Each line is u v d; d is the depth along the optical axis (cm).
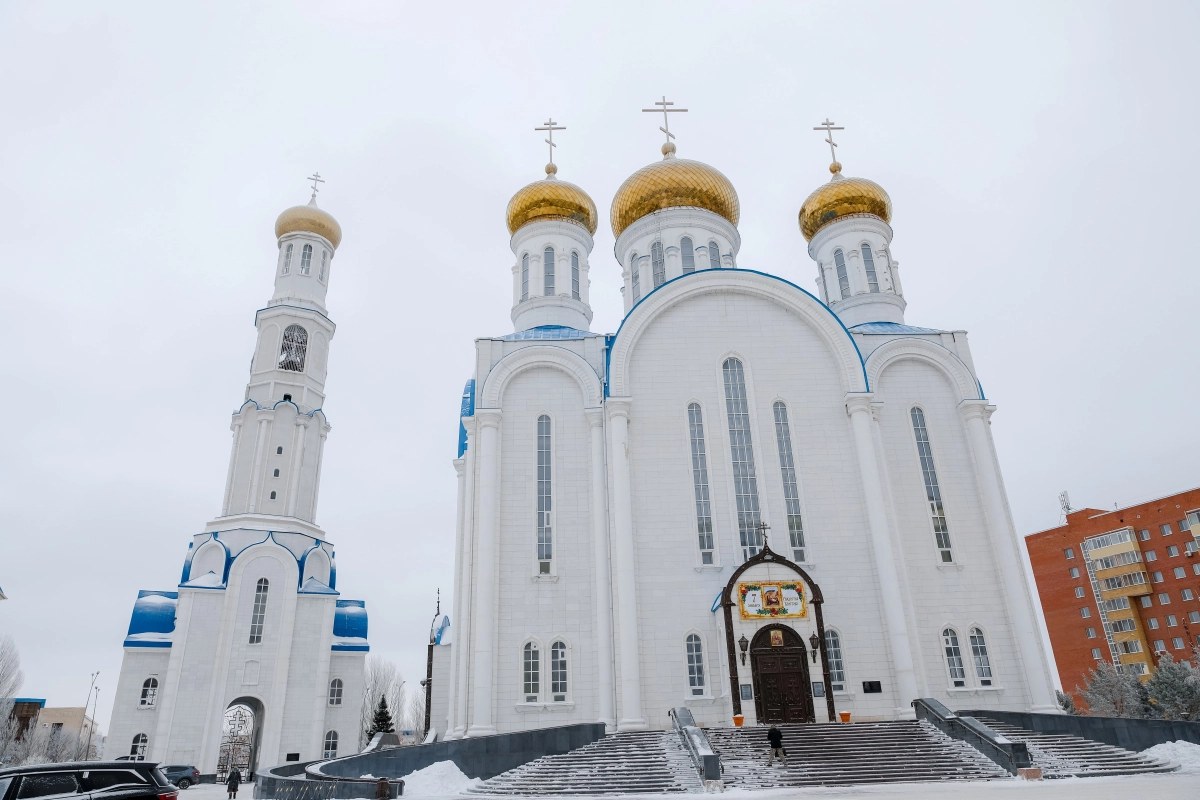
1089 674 6381
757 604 2780
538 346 3381
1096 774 2098
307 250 5716
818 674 2706
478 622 2912
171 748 4169
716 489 3141
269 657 4491
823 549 3062
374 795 1962
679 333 3394
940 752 2255
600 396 3281
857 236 4031
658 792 2017
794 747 2312
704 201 3997
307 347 5409
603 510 3086
